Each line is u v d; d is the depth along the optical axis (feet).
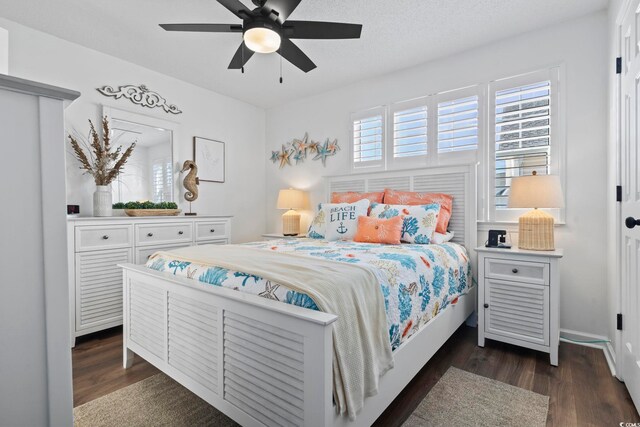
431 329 6.38
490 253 7.64
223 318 4.58
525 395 5.67
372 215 9.73
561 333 8.18
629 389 5.58
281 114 14.48
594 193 7.81
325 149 13.00
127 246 8.93
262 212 14.90
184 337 5.24
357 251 7.06
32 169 2.14
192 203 12.11
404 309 5.38
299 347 3.68
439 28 8.50
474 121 9.66
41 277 2.17
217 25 6.36
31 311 2.14
